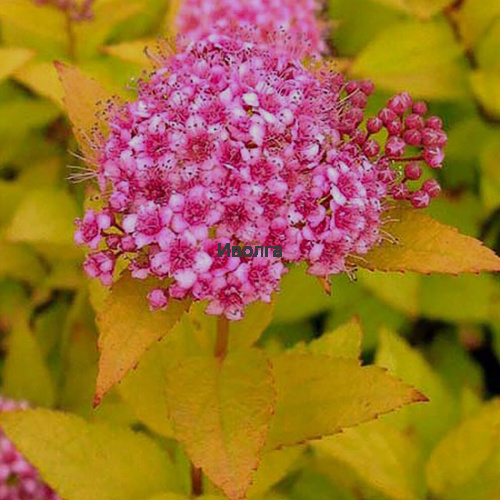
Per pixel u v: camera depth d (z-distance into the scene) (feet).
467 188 1.14
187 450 0.75
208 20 1.00
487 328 1.16
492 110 1.08
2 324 1.15
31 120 1.14
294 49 0.89
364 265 0.76
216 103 0.75
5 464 0.98
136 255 0.77
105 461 0.85
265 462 0.87
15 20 1.06
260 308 0.85
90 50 1.10
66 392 1.08
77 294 1.12
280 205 0.74
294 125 0.75
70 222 1.07
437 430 0.99
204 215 0.73
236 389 0.78
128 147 0.76
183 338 0.86
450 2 1.04
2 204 1.15
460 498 0.92
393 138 0.78
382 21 1.17
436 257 0.75
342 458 0.91
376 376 0.80
